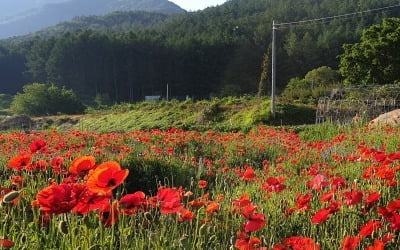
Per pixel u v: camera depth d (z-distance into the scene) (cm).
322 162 830
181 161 925
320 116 2422
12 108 6631
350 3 11075
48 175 539
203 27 11969
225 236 342
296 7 11962
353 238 248
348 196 358
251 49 9294
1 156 856
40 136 1378
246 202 344
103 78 9388
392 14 9988
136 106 4197
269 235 371
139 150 1034
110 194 226
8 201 268
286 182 624
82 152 886
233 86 7706
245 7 14375
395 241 334
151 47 9362
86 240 237
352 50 4216
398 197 442
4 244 237
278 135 1380
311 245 236
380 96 2497
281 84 8462
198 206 358
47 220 310
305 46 8675
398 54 3988
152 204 327
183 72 9262
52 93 6366
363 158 648
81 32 10250
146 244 289
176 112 3469
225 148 1230
